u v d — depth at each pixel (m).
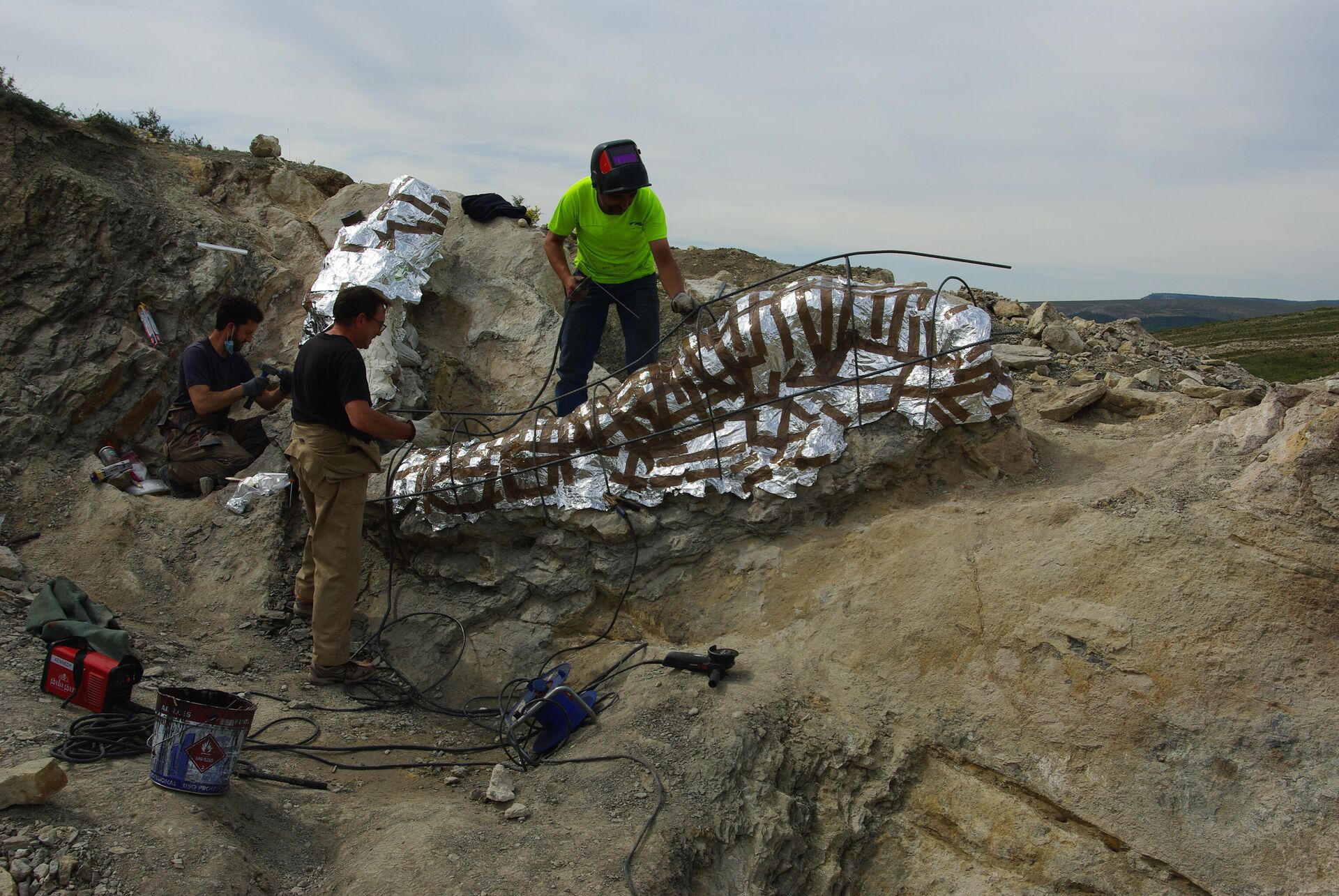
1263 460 4.21
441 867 3.23
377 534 5.88
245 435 6.36
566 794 3.84
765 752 4.01
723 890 3.57
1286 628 3.70
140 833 3.05
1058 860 3.71
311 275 7.80
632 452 5.16
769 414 4.95
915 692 4.18
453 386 7.45
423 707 4.98
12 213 6.48
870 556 4.70
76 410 6.20
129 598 5.29
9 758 3.34
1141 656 3.82
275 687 4.84
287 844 3.44
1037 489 4.74
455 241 8.11
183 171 8.12
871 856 4.04
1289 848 3.37
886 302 4.87
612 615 5.27
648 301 6.36
